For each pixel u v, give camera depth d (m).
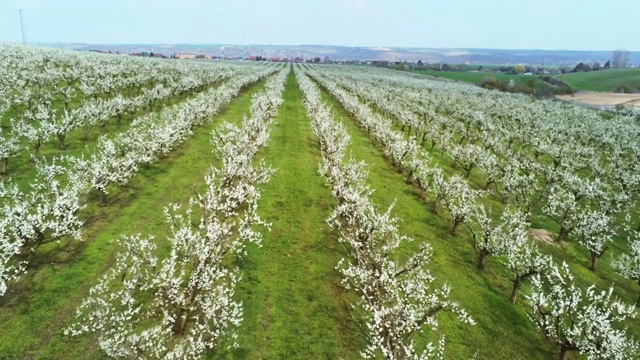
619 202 29.53
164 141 30.97
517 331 18.14
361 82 99.50
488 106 72.50
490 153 45.88
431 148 49.06
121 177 24.73
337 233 24.52
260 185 30.41
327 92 88.44
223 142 36.16
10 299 15.53
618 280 24.27
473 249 25.17
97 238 20.34
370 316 17.44
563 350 15.97
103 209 23.33
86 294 16.39
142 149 29.17
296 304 17.62
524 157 41.66
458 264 23.00
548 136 53.59
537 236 27.58
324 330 16.33
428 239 25.47
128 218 22.81
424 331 16.89
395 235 20.50
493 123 59.41
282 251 21.73
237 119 50.59
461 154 39.84
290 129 49.88
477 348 16.61
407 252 23.38
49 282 16.72
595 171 39.66
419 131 51.81
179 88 56.97
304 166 36.50
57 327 14.59
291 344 15.33
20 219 16.94
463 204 26.27
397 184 34.69
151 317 15.65
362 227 19.81
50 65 54.75
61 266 17.83
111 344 12.21
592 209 33.50
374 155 42.31
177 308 15.13
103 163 24.14
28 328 14.36
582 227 25.42
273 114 49.91
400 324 14.09
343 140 36.41
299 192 30.19
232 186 24.47
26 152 29.19
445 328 17.38
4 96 36.06
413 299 18.67
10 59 53.09
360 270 16.80
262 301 17.48
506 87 123.44
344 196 23.20
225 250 18.00
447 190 27.92
